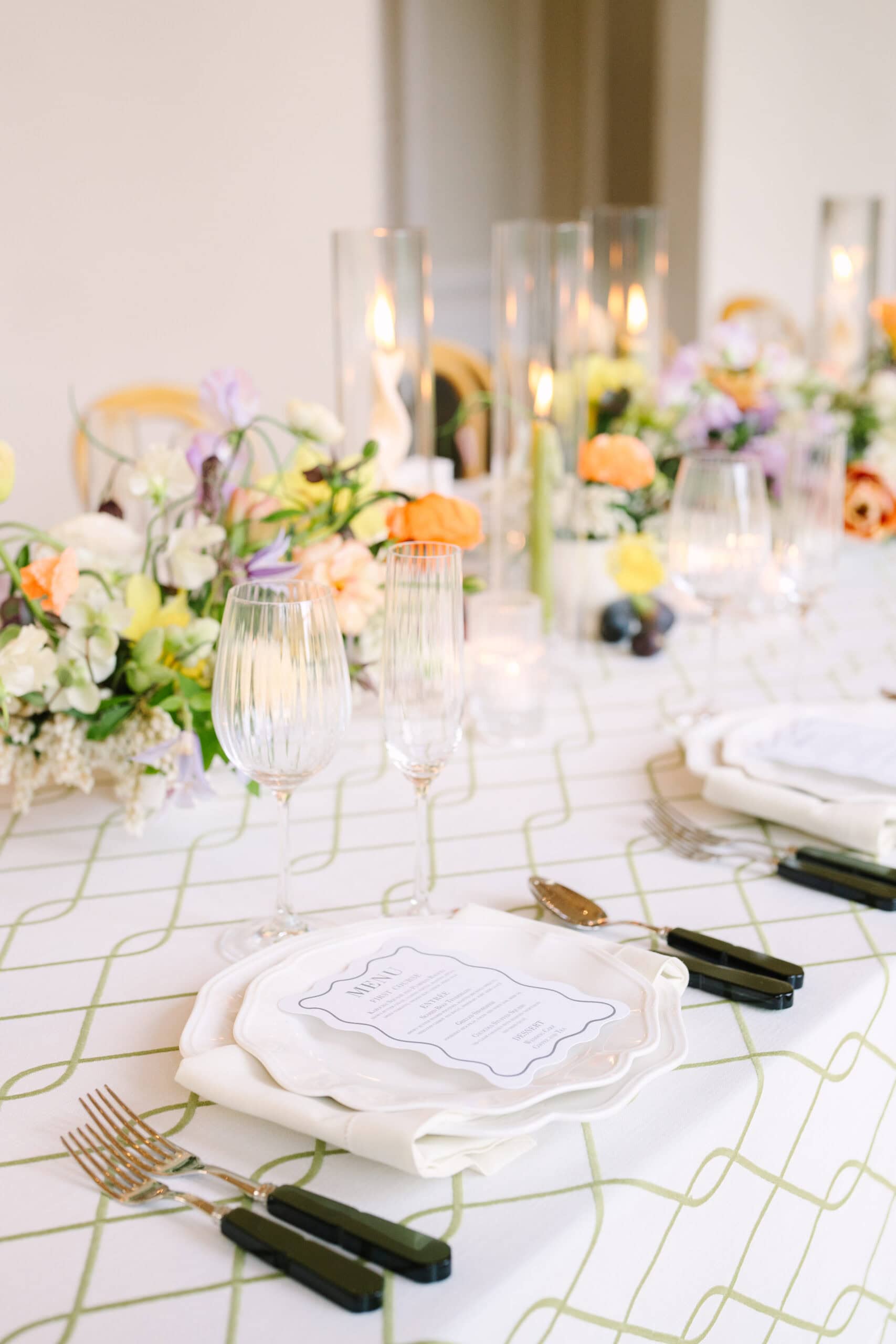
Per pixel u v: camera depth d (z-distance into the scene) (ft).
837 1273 2.77
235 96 11.34
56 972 2.84
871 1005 2.73
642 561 4.80
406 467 4.77
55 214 10.59
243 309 11.86
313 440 4.09
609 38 14.58
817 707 4.11
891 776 3.46
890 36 14.61
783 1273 2.57
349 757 4.11
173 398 7.54
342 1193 2.09
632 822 3.58
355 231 4.55
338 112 12.14
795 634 5.28
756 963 2.73
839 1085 2.65
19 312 10.60
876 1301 2.97
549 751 4.11
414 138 13.41
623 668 4.91
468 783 3.88
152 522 3.60
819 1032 2.56
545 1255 1.95
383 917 2.89
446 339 14.53
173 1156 2.17
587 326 4.65
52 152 10.44
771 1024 2.57
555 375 4.55
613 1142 2.21
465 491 6.34
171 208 11.20
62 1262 1.97
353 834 3.54
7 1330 1.83
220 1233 2.02
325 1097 2.21
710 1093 2.35
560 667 4.87
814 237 14.83
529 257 4.44
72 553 3.14
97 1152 2.21
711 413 5.77
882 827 3.25
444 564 2.67
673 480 5.60
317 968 2.62
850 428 6.39
